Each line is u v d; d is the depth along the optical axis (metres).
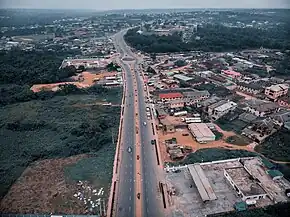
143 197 79.19
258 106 135.38
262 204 76.31
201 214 72.69
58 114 141.00
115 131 119.81
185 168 92.25
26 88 175.88
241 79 189.62
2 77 193.38
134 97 160.50
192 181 85.94
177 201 77.69
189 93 153.88
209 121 129.00
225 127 123.00
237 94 163.75
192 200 78.06
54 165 99.25
